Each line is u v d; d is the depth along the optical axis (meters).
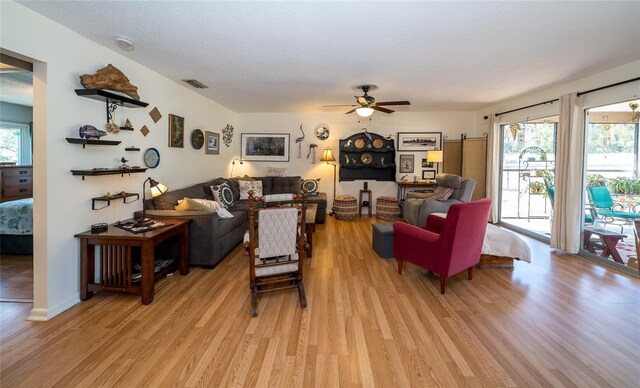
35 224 2.38
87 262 2.69
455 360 1.92
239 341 2.11
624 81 3.37
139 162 3.54
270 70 3.70
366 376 1.78
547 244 4.58
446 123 6.75
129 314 2.46
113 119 3.10
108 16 2.34
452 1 2.10
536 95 4.78
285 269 2.60
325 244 4.55
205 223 3.41
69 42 2.55
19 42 2.15
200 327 2.28
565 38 2.71
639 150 3.74
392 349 2.03
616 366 1.87
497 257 3.54
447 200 5.00
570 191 4.01
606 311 2.55
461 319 2.42
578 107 3.95
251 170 6.96
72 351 1.98
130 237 2.61
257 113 6.89
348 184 6.93
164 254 3.46
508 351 2.01
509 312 2.53
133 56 3.23
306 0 2.09
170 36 2.70
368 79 4.07
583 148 3.94
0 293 2.80
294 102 5.70
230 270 3.45
